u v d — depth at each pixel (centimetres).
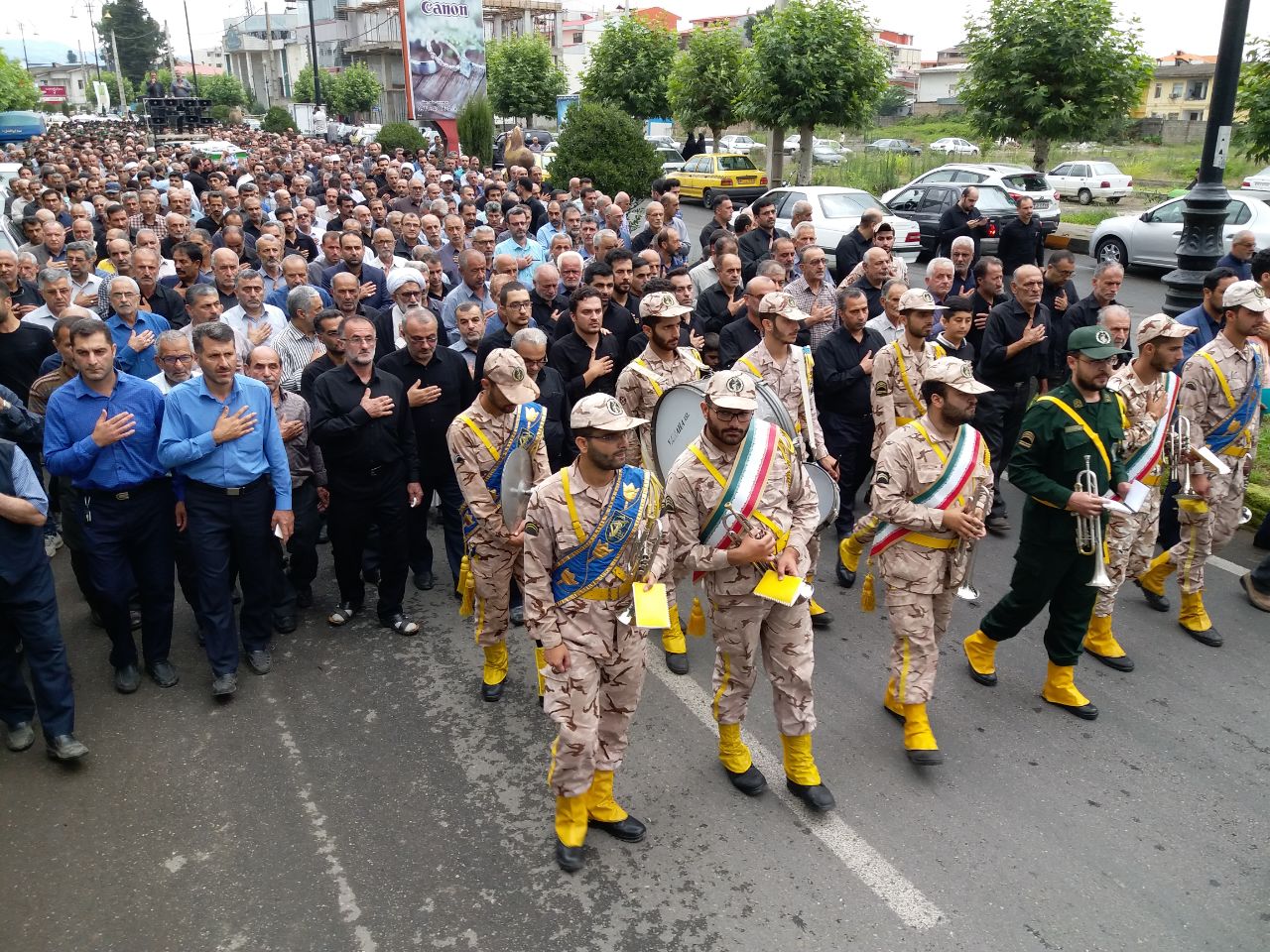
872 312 834
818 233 1850
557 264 1008
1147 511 595
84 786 486
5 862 434
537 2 6644
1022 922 392
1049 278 803
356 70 5650
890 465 488
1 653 507
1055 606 536
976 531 475
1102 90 2164
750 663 455
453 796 476
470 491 518
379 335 805
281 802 472
